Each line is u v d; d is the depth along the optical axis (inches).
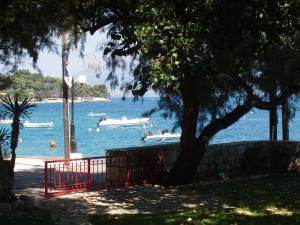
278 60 569.0
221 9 331.3
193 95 609.9
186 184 603.8
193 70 359.3
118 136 1948.8
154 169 621.6
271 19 348.8
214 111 642.2
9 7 506.6
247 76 622.5
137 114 4005.9
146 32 333.4
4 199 453.1
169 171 631.2
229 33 340.8
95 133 2122.3
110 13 549.0
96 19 546.9
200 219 377.7
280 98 647.8
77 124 2755.9
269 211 419.8
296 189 551.5
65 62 870.4
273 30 354.6
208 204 474.9
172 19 332.5
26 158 970.1
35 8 520.1
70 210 448.1
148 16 340.2
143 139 1641.2
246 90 627.8
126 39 362.6
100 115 3698.3
